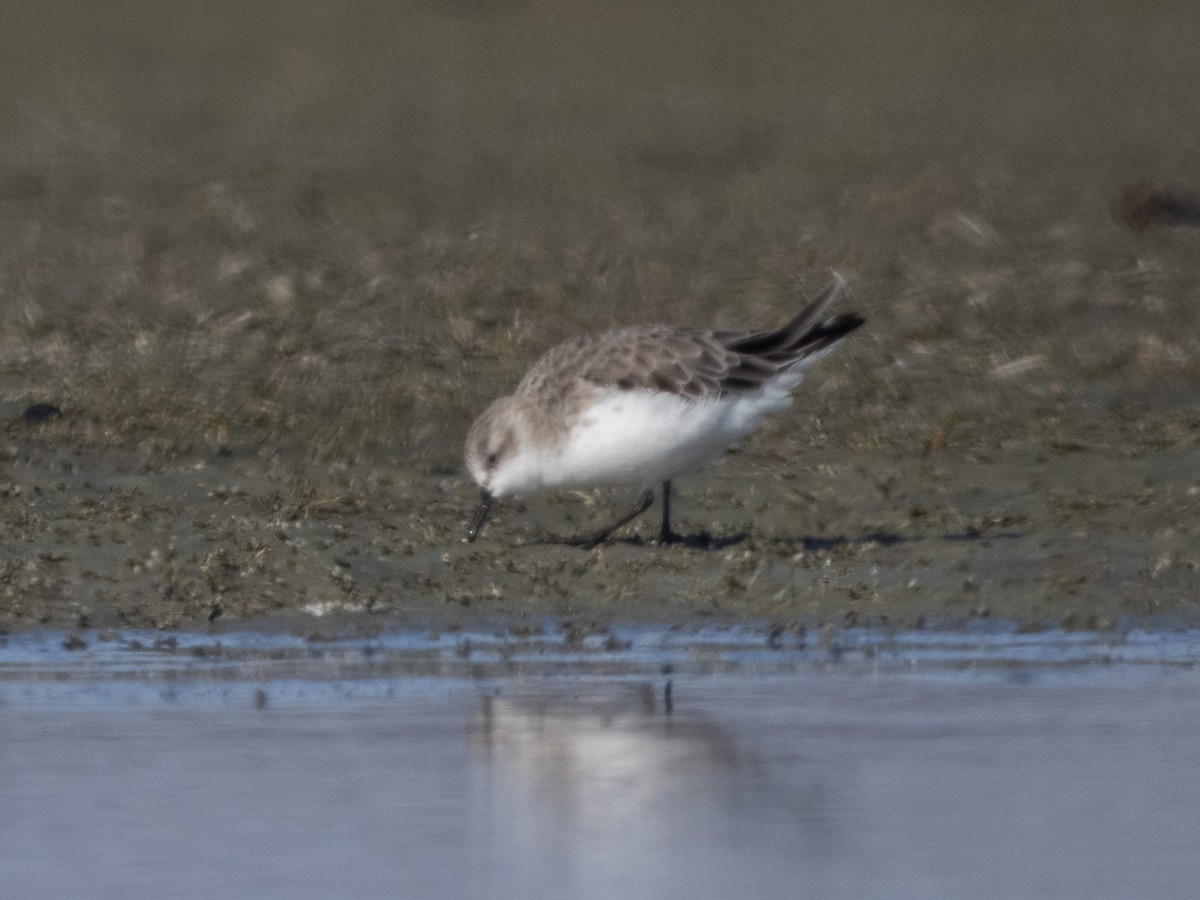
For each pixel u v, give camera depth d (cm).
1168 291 2097
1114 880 869
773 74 3853
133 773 994
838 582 1330
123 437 1617
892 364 1836
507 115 3428
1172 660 1202
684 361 1313
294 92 3578
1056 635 1249
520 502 1492
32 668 1178
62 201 2653
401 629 1258
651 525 1447
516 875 863
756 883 859
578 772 995
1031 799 963
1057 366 1845
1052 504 1477
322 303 2044
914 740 1052
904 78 3809
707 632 1254
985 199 2659
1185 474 1539
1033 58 4000
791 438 1650
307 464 1578
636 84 3734
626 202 2705
